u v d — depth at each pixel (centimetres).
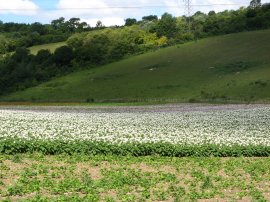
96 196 1673
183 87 10794
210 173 2264
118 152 2683
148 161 2494
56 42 17288
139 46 15625
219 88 10062
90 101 9606
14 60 14538
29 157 2392
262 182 2125
